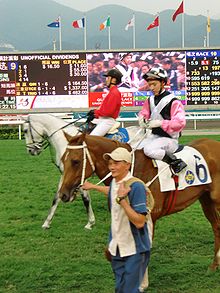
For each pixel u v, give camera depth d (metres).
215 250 5.39
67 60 22.78
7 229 7.16
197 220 7.65
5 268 5.41
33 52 22.64
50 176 11.98
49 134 7.35
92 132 6.66
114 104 6.71
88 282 4.97
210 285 4.92
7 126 24.02
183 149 5.34
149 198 3.70
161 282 5.00
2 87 22.81
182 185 5.09
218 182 5.39
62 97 22.92
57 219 7.75
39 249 6.19
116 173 3.61
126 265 3.59
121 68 23.00
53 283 4.96
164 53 22.94
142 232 3.62
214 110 23.02
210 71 22.88
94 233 6.92
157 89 5.19
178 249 6.14
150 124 5.07
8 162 14.51
